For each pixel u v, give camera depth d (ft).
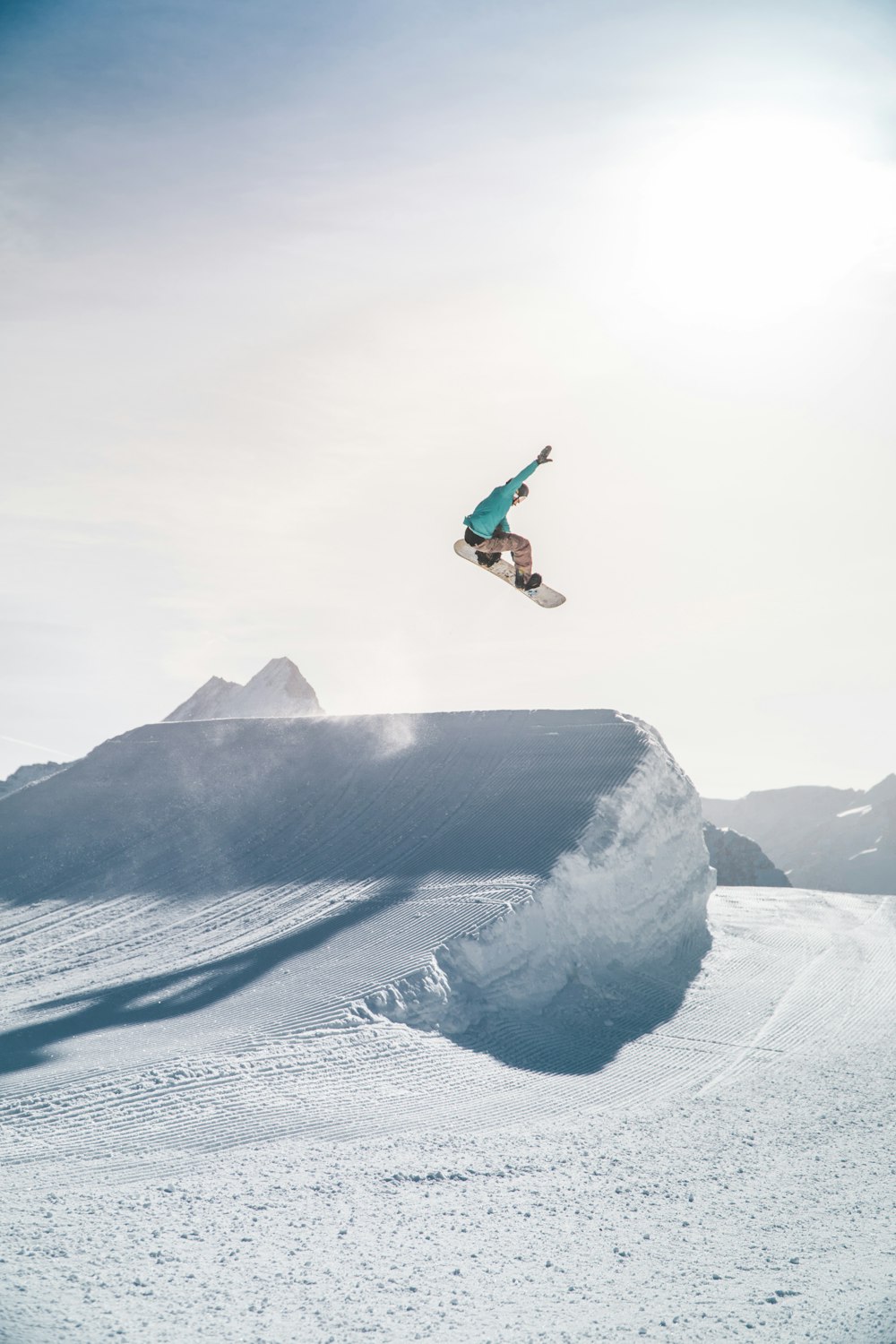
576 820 134.21
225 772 172.86
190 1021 97.19
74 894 145.79
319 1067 87.25
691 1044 107.86
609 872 129.18
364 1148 69.41
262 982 106.63
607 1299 42.32
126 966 116.57
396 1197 57.77
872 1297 41.63
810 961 144.36
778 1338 37.17
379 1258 46.93
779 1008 122.11
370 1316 39.37
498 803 143.95
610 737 152.87
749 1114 82.99
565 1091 90.27
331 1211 54.29
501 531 40.50
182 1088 80.33
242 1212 53.52
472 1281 44.27
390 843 141.79
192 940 122.62
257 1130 73.00
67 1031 95.66
